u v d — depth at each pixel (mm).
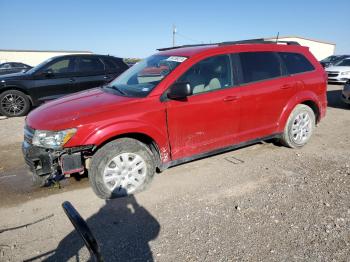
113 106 3457
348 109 8594
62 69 8641
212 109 3936
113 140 3455
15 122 7703
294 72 4824
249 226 2936
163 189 3760
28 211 3352
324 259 2469
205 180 3980
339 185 3715
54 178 3428
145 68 4285
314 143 5395
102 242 2771
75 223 1437
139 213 3236
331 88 13555
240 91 4160
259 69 4441
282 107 4676
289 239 2725
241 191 3648
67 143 3195
